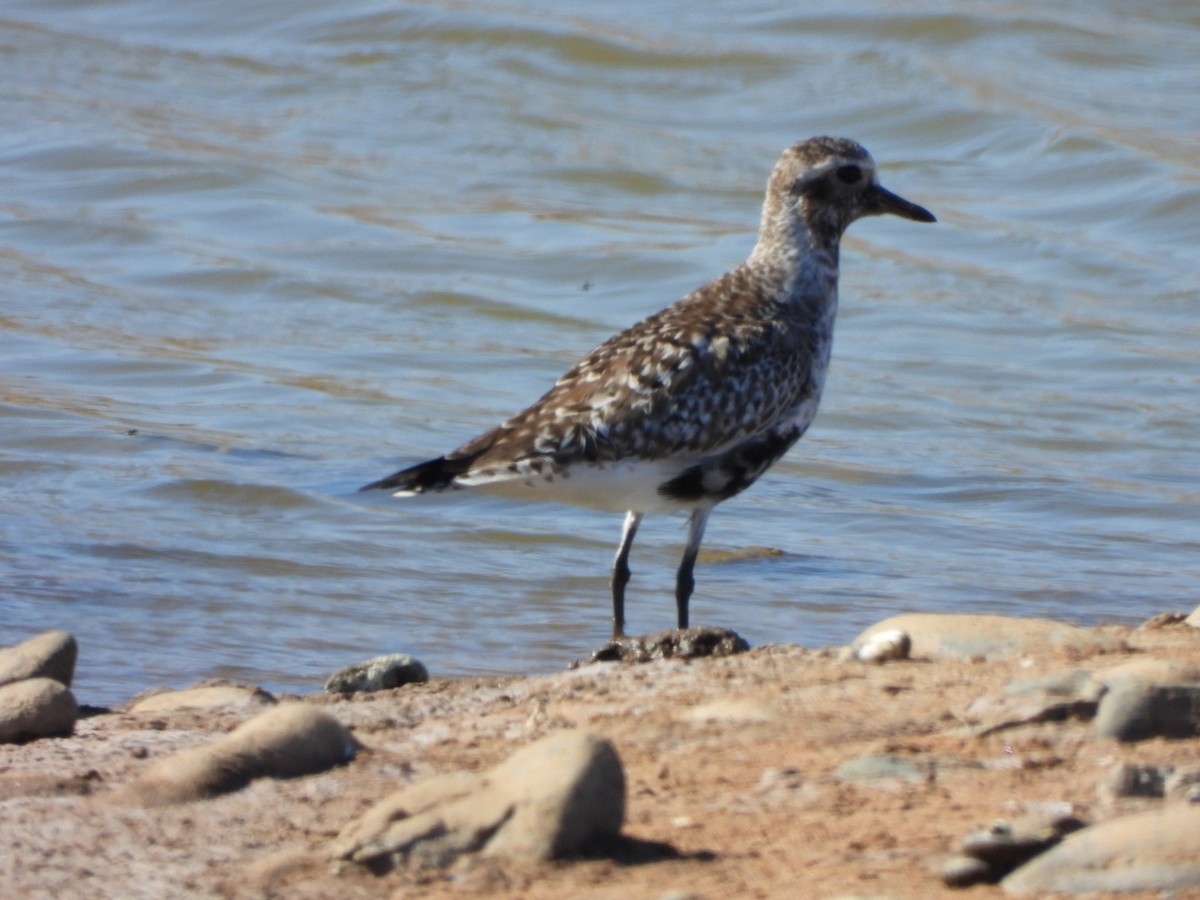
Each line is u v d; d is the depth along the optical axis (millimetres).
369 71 32031
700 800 7113
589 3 34719
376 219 26344
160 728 9086
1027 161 28531
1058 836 6312
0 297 22922
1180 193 26562
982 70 31453
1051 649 9172
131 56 32844
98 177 27703
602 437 11859
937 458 18750
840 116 30219
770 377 12320
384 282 24094
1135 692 7637
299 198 27125
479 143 29500
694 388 12016
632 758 7746
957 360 21750
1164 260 25125
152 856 6801
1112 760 7324
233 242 25406
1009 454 18922
